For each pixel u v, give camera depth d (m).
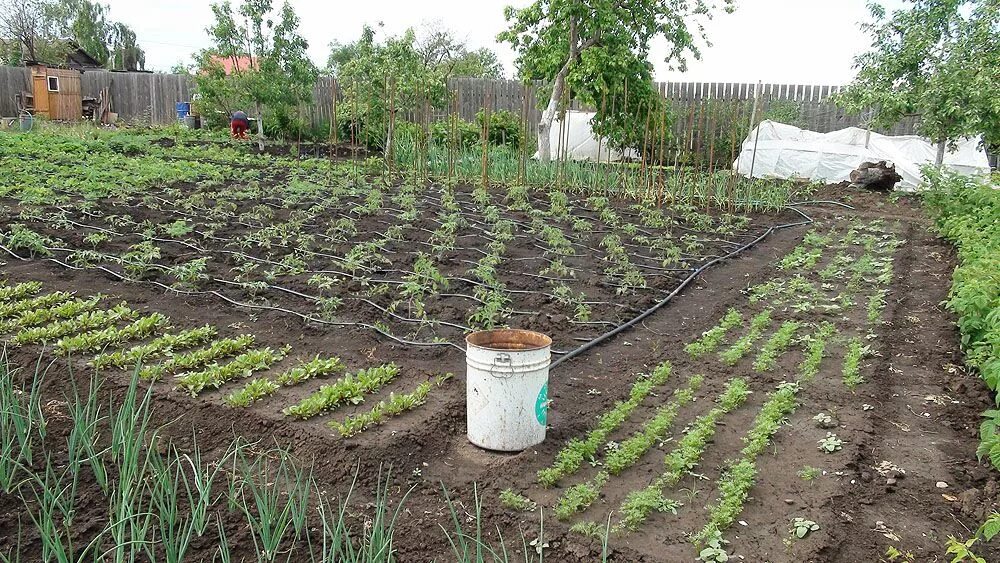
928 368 6.11
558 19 16.42
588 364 6.16
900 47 14.27
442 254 9.28
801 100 19.92
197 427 4.78
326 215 11.44
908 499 4.21
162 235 9.81
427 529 3.82
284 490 4.11
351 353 6.15
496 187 14.81
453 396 5.36
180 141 19.86
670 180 14.23
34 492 3.71
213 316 6.88
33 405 4.82
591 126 17.25
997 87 12.41
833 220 12.27
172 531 3.40
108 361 5.52
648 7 16.38
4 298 6.96
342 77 19.52
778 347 6.53
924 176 12.03
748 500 4.16
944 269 9.21
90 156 16.19
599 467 4.50
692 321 7.36
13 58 36.28
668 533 3.85
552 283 8.25
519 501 4.02
